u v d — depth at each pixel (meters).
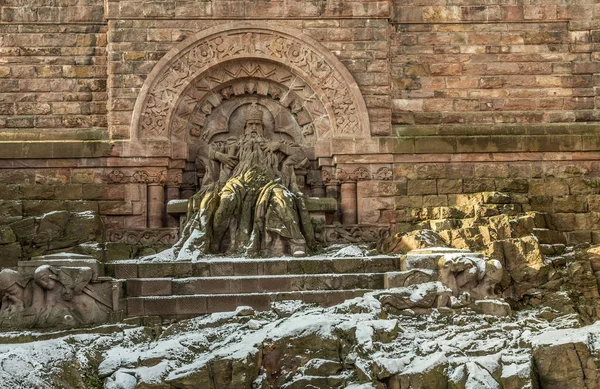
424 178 30.70
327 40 31.20
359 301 23.39
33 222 28.25
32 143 30.22
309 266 26.30
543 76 31.69
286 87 31.36
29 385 19.84
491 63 31.67
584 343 20.12
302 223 28.48
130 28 30.77
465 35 31.72
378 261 26.34
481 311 24.19
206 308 24.64
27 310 23.53
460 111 31.52
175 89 30.70
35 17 31.19
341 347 21.30
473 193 30.61
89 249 27.70
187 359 21.08
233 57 30.95
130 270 25.70
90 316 23.89
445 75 31.61
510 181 30.64
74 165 30.25
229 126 31.41
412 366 20.17
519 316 24.73
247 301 24.73
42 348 21.05
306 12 31.20
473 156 30.88
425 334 22.25
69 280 23.73
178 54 30.80
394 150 30.72
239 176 29.16
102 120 30.98
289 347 21.20
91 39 31.30
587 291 26.86
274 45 31.08
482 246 27.33
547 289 26.34
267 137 31.36
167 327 23.25
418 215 30.31
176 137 30.72
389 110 31.02
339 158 30.64
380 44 31.20
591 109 31.61
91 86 31.11
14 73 30.98
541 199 30.39
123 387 20.20
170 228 29.70
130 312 24.48
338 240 29.78
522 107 31.59
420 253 25.97
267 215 27.72
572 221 30.30
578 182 30.61
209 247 27.80
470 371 19.94
